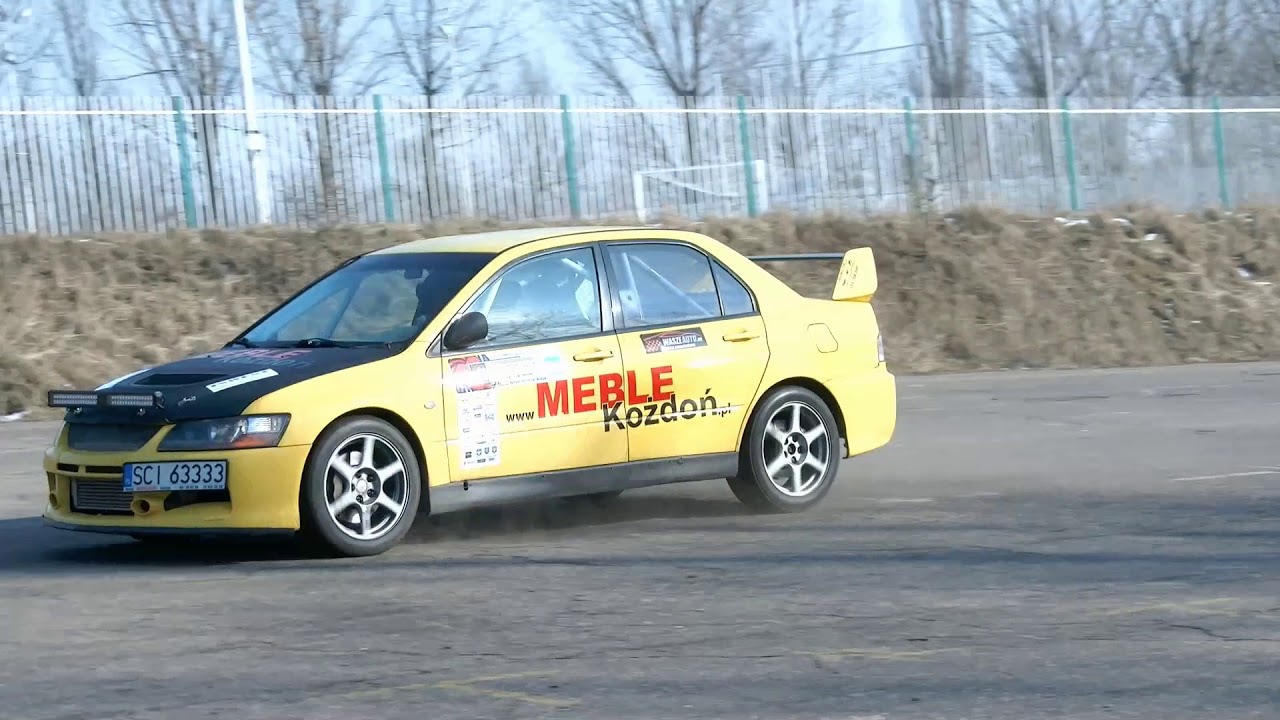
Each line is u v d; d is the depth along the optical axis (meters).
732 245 22.53
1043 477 10.15
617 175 23.55
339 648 5.56
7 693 5.01
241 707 4.81
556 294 8.10
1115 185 28.22
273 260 19.75
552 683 5.07
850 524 8.31
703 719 4.66
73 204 20.00
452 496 7.54
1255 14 40.91
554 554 7.45
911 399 15.75
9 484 10.65
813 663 5.30
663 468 8.27
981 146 26.73
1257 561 7.08
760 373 8.61
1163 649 5.46
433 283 7.96
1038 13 40.34
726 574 6.89
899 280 22.03
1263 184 30.12
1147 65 41.09
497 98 22.81
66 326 17.67
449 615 6.09
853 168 25.47
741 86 33.88
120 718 4.71
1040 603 6.23
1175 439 12.09
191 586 6.72
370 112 21.80
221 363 7.60
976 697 4.88
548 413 7.85
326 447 7.14
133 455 7.12
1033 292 22.11
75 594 6.58
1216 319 22.17
